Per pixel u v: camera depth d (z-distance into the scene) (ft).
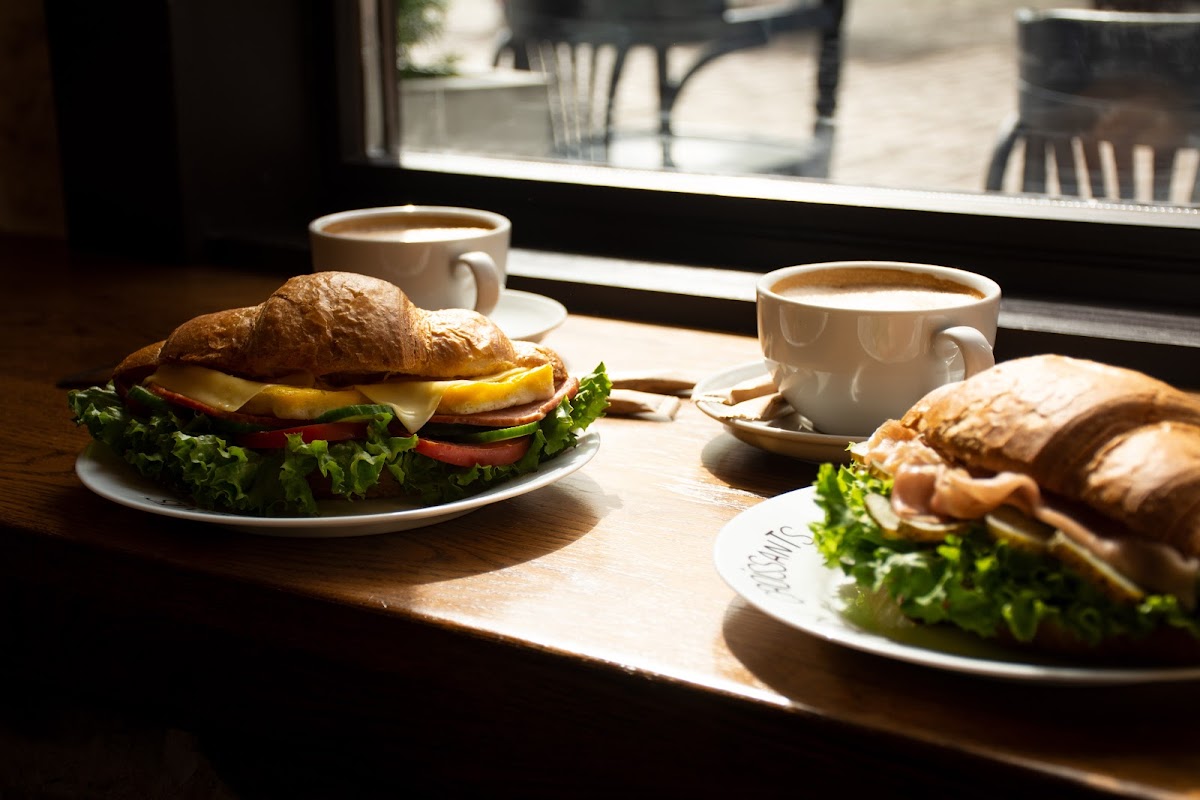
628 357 3.04
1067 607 1.50
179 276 3.86
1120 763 1.41
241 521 1.89
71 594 2.08
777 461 2.40
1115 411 1.53
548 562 1.96
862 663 1.64
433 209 3.15
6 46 4.24
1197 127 3.38
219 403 1.96
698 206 3.68
